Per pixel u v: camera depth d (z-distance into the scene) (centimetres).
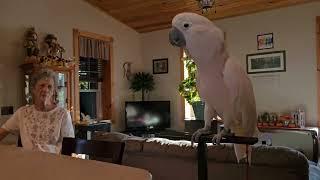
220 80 148
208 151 221
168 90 577
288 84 463
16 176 87
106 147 139
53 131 203
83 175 86
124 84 571
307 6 446
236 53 509
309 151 410
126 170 90
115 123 548
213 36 143
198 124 482
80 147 145
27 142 201
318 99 440
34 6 432
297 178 197
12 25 407
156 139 260
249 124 150
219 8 477
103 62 545
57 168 95
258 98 488
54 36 443
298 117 438
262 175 206
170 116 569
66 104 421
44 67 383
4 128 213
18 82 411
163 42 582
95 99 530
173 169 242
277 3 457
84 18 500
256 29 490
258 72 488
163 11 512
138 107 536
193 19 145
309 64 446
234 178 215
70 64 425
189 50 149
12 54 406
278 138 435
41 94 210
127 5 503
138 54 604
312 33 443
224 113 152
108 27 541
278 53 471
